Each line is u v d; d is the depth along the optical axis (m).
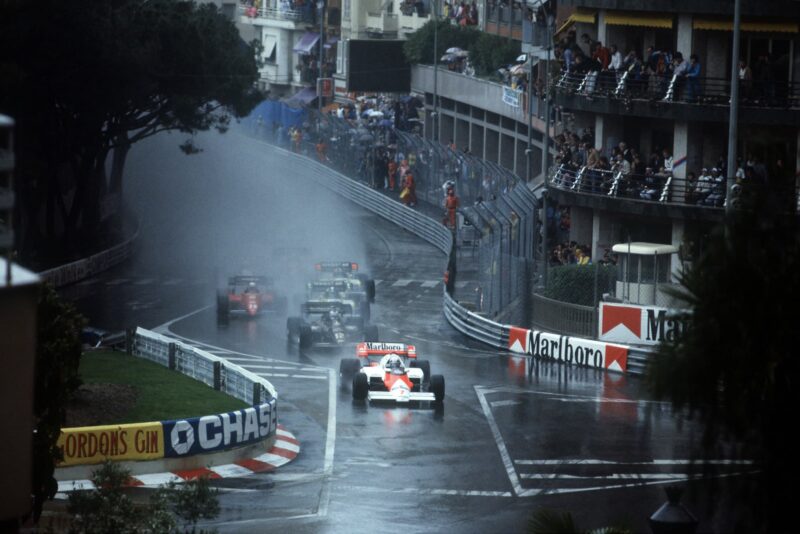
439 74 161.62
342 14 196.38
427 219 130.12
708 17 95.81
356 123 168.38
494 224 93.56
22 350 22.28
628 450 58.06
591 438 60.16
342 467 55.44
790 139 94.00
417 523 47.75
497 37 154.75
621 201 95.12
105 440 51.78
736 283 24.08
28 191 113.94
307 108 180.88
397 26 185.88
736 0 75.50
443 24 165.38
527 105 131.50
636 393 69.56
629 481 53.28
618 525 28.08
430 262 118.38
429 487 52.59
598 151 98.75
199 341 83.25
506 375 74.25
